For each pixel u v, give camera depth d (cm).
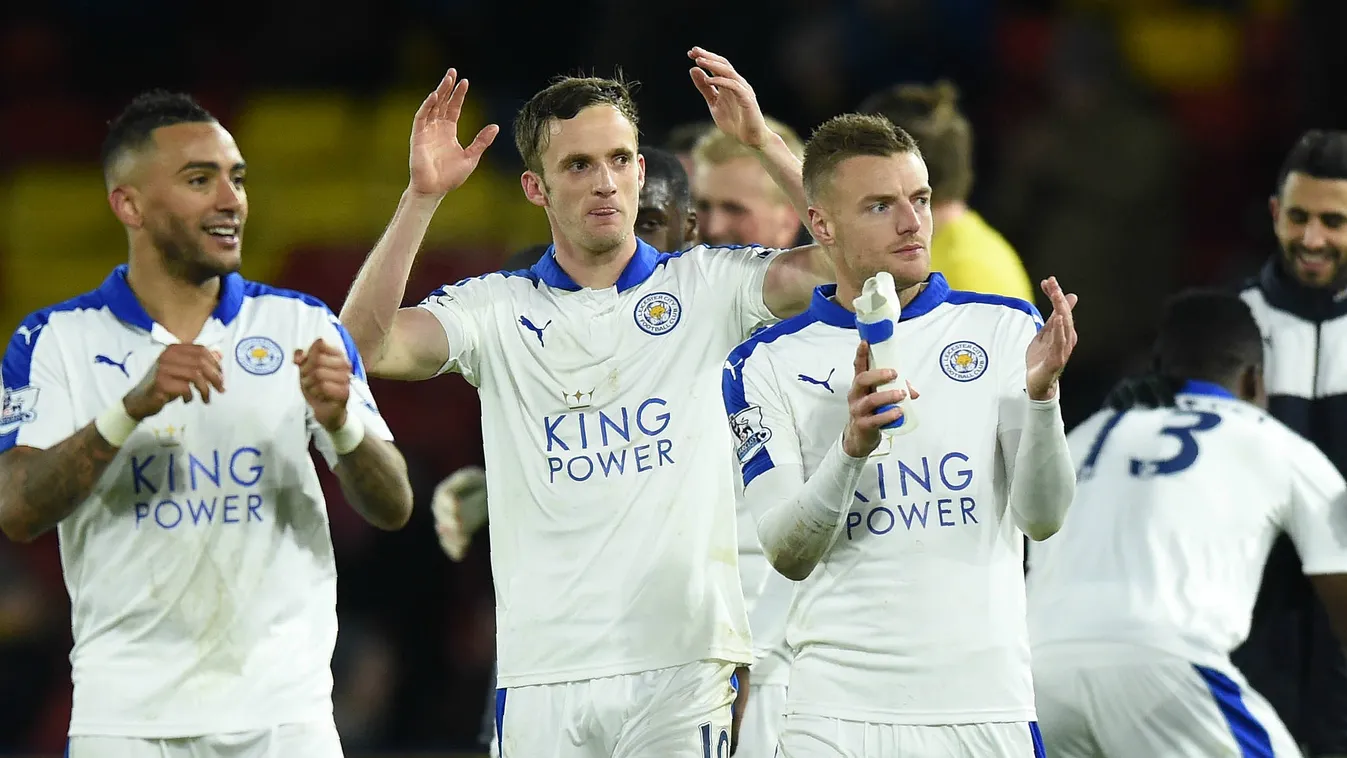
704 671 1717
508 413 1766
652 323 1759
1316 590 1998
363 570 3422
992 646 1584
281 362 1652
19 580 3500
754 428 1653
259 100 4494
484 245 4138
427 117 1723
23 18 4594
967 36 4169
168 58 4559
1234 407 2066
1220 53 4491
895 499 1603
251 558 1616
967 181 2177
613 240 1731
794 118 4116
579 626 1719
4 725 3400
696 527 1731
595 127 1725
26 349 1641
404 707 3366
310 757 1617
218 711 1595
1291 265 2312
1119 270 3869
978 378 1620
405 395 3616
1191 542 1997
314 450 3441
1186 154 4209
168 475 1606
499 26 4447
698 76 1775
